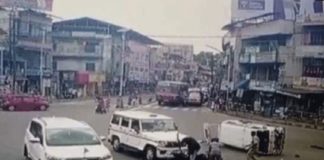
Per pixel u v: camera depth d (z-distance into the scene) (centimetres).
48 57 6688
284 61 5125
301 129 4159
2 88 5650
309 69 4928
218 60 9438
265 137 2336
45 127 1541
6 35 5894
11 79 5809
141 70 10050
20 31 6028
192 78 11762
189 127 3472
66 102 6006
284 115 5012
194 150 1844
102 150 1449
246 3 5778
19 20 6000
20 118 3566
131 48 9312
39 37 6378
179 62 11681
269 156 2341
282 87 5134
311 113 4884
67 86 7381
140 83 10012
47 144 1458
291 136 3475
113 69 8338
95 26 7981
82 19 7869
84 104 5716
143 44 10281
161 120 2056
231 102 5928
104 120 3669
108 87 8069
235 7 5838
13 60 5862
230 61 6388
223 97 6681
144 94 9688
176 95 6244
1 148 2083
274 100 5381
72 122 1634
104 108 4425
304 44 4959
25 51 6197
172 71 11444
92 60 7656
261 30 5516
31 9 6297
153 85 10806
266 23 5434
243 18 5803
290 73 5072
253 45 5766
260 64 5622
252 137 2184
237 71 6044
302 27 4994
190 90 6662
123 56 8556
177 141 1900
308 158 2345
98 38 7675
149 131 1994
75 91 7144
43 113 4141
